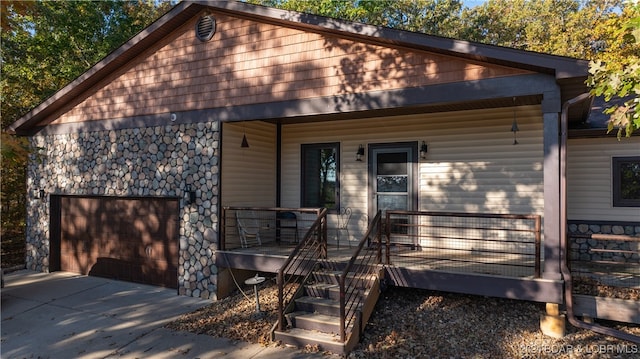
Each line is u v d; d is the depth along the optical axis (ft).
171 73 26.12
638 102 11.97
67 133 30.42
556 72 15.62
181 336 18.51
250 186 27.14
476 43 16.88
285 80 22.52
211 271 24.16
